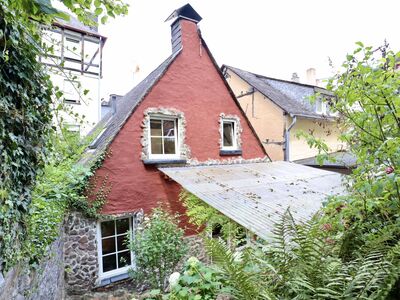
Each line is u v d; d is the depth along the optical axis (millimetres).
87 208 5277
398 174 1513
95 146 6719
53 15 1923
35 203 2910
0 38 1771
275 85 13086
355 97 1773
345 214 1815
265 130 11086
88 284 5215
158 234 4746
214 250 1769
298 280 1410
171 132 6887
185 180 5590
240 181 5891
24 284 2404
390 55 1707
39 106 2527
